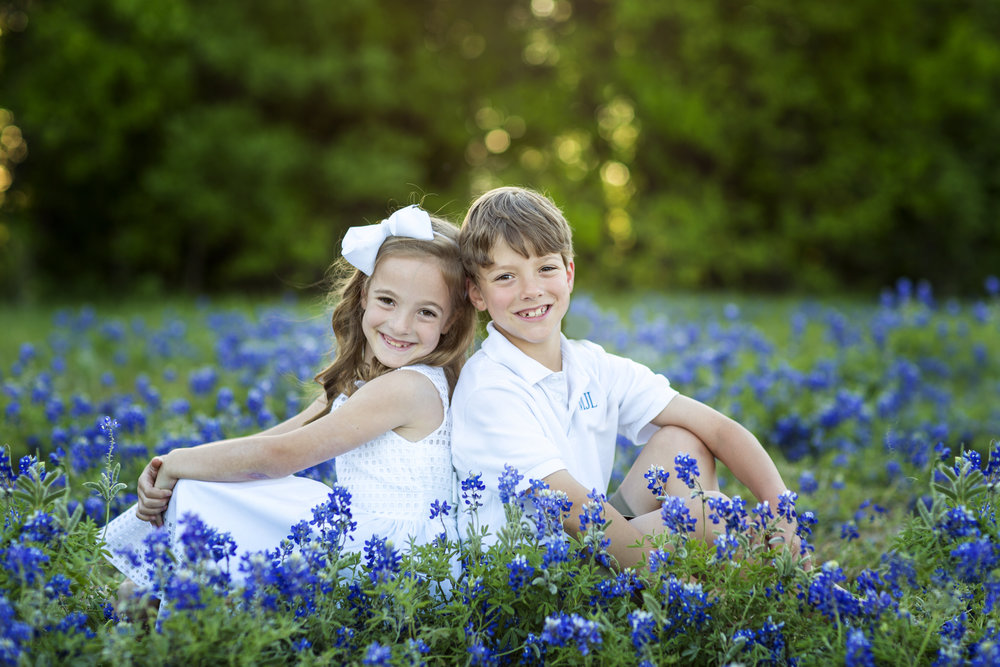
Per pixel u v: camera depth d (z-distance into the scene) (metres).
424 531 2.76
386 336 2.87
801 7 18.36
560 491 2.49
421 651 2.18
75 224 18.11
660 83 17.58
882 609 2.29
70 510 3.30
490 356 2.90
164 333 8.55
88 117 15.89
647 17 17.34
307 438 2.70
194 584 2.11
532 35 18.94
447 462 2.89
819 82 18.95
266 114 17.97
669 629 2.33
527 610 2.39
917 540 2.54
